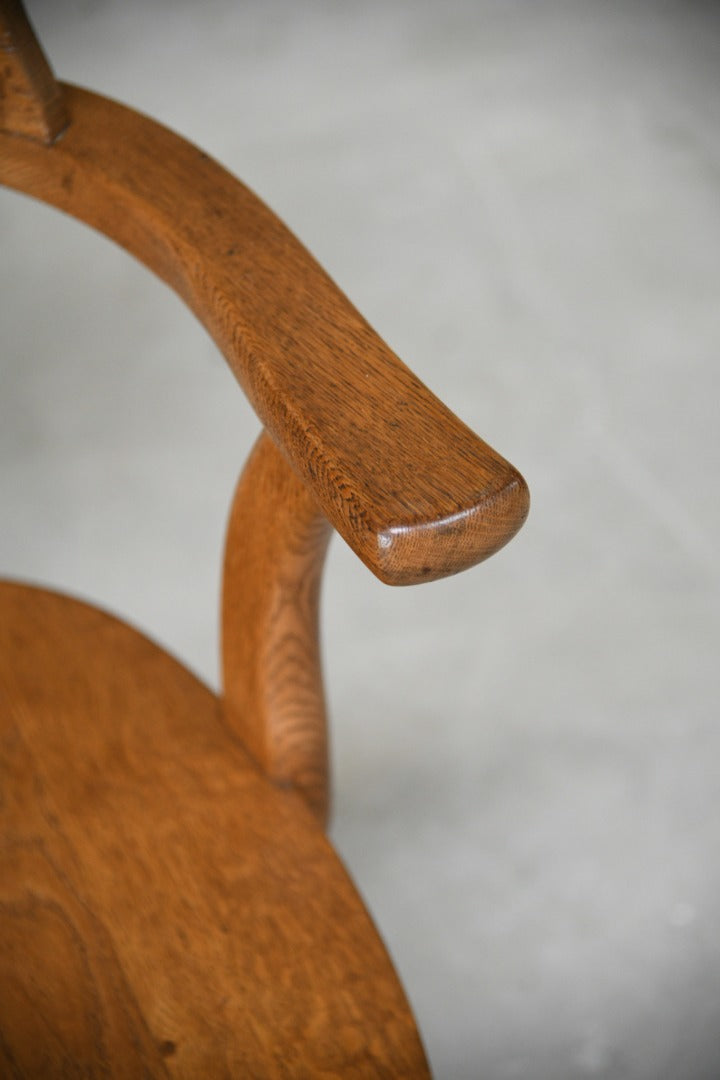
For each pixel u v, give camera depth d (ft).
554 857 3.21
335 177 5.54
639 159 5.55
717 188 5.38
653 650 3.66
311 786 1.59
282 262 1.16
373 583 3.89
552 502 4.04
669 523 3.99
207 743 1.61
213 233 1.21
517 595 3.81
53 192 1.40
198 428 4.40
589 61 6.20
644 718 3.50
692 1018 2.91
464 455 0.92
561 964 3.02
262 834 1.50
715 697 3.54
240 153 5.71
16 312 4.86
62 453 4.30
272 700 1.50
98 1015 1.31
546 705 3.54
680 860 3.20
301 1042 1.29
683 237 5.12
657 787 3.35
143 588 3.87
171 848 1.48
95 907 1.41
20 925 1.39
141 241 1.31
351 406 0.96
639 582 3.83
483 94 6.02
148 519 4.08
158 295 4.95
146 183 1.28
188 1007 1.32
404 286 4.93
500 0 6.71
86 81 6.23
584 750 3.43
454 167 5.56
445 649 3.68
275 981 1.34
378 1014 1.31
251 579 1.43
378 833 3.27
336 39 6.50
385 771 3.40
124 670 1.70
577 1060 2.84
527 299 4.83
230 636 1.52
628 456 4.19
